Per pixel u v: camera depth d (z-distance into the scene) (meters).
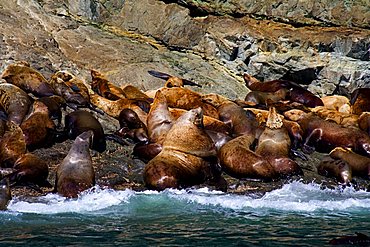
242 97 73.12
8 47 67.94
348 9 81.19
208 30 79.75
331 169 51.41
